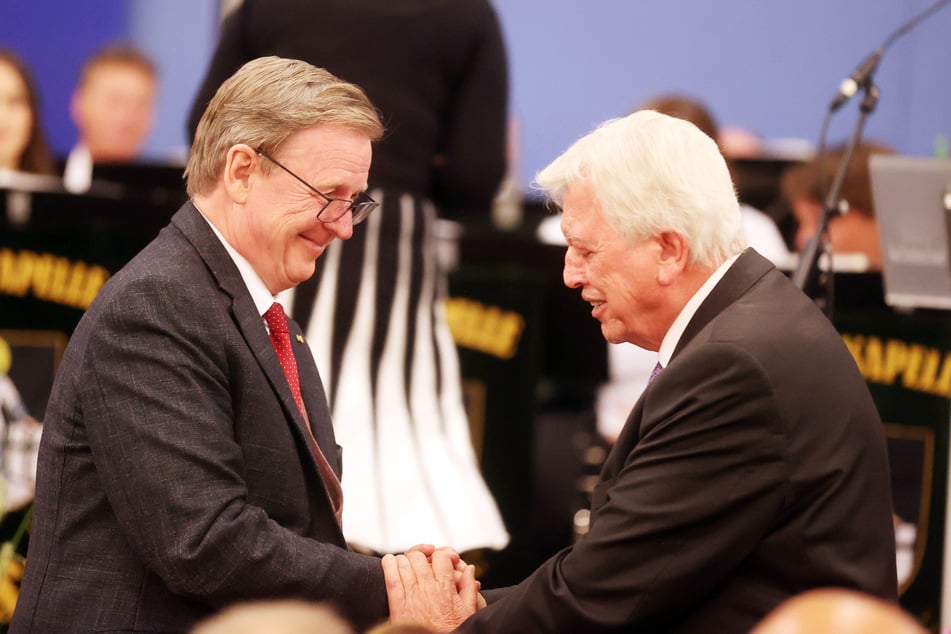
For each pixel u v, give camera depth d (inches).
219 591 314.2
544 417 722.2
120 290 321.7
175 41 1043.3
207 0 1037.8
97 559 322.3
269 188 332.5
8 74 761.6
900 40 1039.6
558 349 695.1
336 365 473.7
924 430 528.1
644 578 315.3
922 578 524.4
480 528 472.4
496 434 593.6
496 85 511.8
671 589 315.0
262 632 197.6
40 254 544.1
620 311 337.1
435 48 495.8
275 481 331.0
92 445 318.0
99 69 863.7
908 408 530.0
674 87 1062.4
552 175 340.8
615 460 335.9
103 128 864.9
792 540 312.7
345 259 481.1
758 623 307.4
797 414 312.3
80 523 323.9
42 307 543.2
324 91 335.3
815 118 1053.8
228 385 326.6
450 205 524.1
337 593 329.7
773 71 1055.0
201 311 323.0
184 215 338.0
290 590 320.8
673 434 316.2
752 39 1055.0
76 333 332.5
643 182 326.6
